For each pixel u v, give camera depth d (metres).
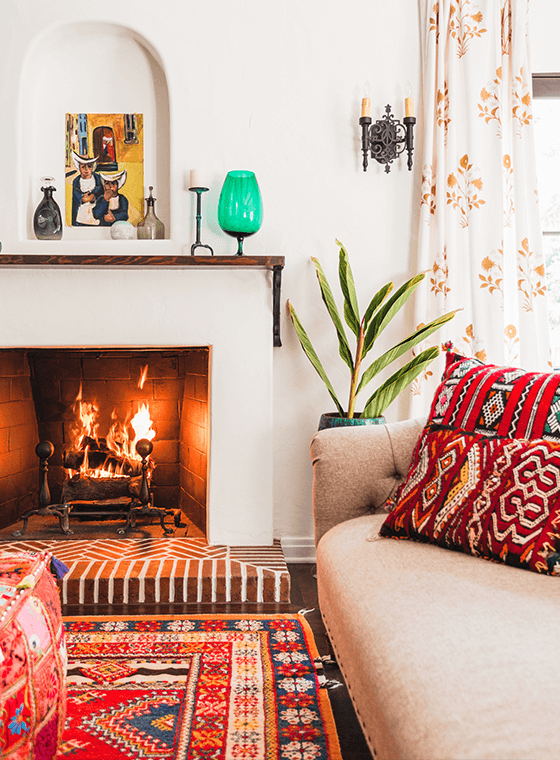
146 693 1.44
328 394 2.48
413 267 2.48
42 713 0.99
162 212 2.51
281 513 2.49
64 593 1.98
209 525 2.31
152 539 2.37
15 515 2.54
